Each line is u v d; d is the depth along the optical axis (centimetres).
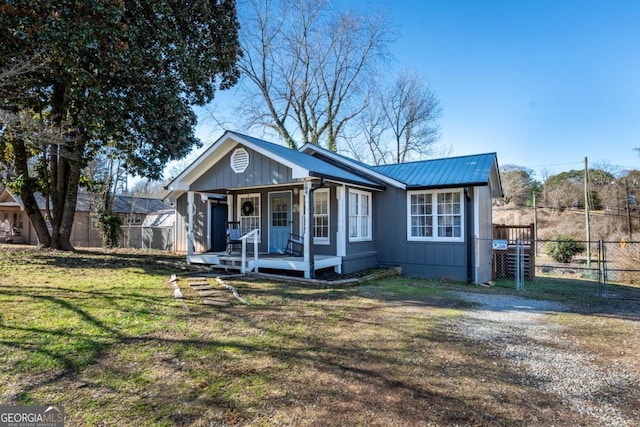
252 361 372
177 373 338
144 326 467
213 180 1041
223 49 1266
